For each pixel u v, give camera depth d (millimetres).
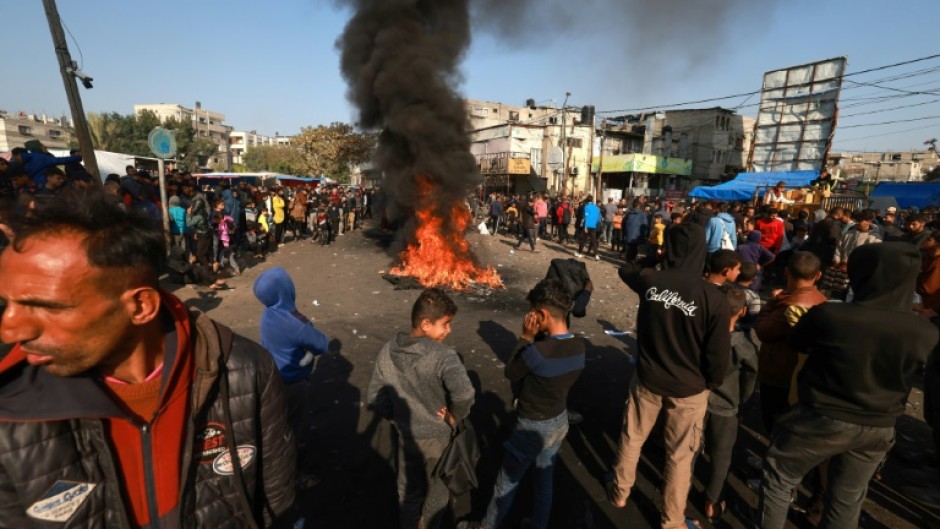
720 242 7668
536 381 2322
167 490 1046
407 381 2215
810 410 2115
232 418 1132
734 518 2863
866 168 52469
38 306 793
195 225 7883
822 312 2076
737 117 37250
